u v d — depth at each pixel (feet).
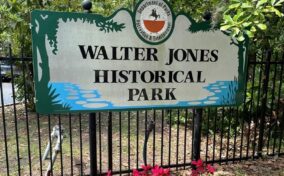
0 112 23.61
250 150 16.38
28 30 18.21
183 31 11.32
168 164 13.32
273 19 14.19
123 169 13.60
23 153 15.28
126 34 10.63
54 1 17.29
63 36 10.05
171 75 11.44
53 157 12.23
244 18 9.84
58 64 10.14
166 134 18.52
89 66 10.46
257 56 15.76
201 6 14.76
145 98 11.26
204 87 12.01
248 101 15.75
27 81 22.02
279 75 16.22
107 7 16.70
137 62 10.93
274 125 16.58
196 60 11.70
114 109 10.96
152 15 10.80
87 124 20.77
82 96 10.55
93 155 11.30
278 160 15.03
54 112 10.35
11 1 16.92
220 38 11.88
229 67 12.26
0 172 13.24
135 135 18.39
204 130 18.15
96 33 10.34
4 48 19.70
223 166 14.21
